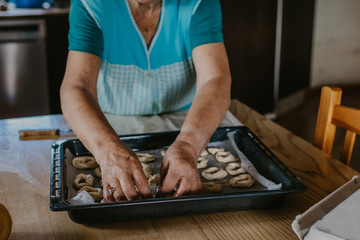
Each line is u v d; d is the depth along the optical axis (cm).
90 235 76
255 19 315
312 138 307
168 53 121
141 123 128
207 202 79
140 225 79
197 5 110
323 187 92
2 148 115
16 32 288
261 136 122
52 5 321
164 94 130
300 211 83
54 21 294
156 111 135
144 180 80
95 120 92
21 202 87
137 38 116
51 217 82
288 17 334
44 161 107
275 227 78
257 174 97
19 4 304
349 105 370
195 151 88
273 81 345
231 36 310
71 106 96
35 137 123
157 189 90
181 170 81
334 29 401
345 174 98
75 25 108
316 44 403
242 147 111
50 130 124
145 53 120
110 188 80
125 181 79
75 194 89
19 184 95
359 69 420
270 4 318
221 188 93
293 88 371
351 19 401
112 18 111
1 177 98
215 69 107
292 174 86
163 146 112
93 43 108
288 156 108
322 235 60
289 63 355
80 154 107
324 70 416
